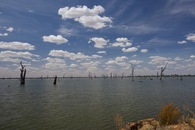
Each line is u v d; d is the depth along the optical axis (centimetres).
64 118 2286
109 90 6950
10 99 4544
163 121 1220
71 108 3059
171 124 1180
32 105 3503
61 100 4191
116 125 1836
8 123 2083
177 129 998
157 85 9288
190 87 7644
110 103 3559
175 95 4747
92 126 1875
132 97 4522
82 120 2153
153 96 4634
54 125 1955
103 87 8738
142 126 1252
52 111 2812
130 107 3025
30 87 9294
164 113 1248
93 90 7100
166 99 3966
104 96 4897
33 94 5747
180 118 1219
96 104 3462
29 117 2392
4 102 4003
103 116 2350
